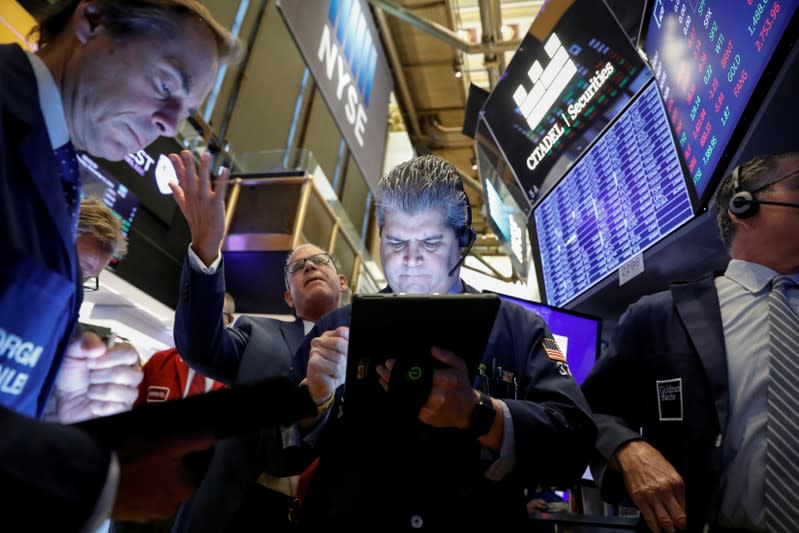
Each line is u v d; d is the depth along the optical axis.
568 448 1.10
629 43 2.44
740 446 1.32
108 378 1.22
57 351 0.96
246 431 0.68
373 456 1.14
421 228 1.32
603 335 2.81
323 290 2.40
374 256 9.77
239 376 1.96
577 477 1.19
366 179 8.36
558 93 2.99
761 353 1.38
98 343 1.22
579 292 2.68
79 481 0.56
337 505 1.11
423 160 1.42
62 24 1.07
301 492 1.54
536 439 1.06
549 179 3.07
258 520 1.46
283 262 4.96
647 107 2.33
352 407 1.04
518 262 4.00
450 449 1.14
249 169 5.65
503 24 8.69
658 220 2.15
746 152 1.69
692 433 1.40
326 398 1.21
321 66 6.53
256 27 6.29
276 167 5.61
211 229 1.66
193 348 1.75
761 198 1.53
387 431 1.14
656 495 1.28
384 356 1.00
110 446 0.64
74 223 1.00
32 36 1.10
